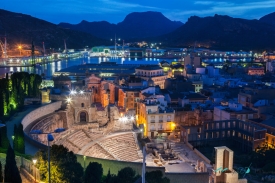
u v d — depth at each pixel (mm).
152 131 153000
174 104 180000
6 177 58312
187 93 197750
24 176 70062
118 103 184125
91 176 64688
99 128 135375
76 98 146125
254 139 135000
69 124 137250
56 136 115625
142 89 181250
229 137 147375
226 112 154125
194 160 123938
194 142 142375
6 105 126188
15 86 139750
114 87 191250
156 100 160625
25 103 149000
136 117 165375
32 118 129375
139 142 139375
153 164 118750
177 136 153250
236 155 132500
